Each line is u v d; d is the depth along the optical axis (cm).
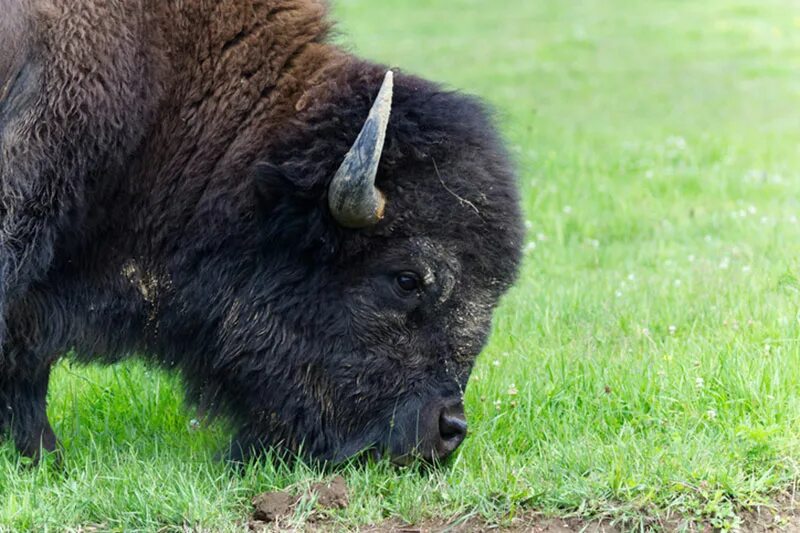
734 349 2528
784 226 3897
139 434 2462
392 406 2139
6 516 1944
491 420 2369
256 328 2178
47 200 2144
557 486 2008
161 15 2238
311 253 2142
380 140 1998
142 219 2244
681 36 9475
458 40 9688
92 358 2339
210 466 2197
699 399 2352
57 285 2241
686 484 1977
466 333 2145
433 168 2116
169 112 2242
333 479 2066
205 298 2219
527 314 3056
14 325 2214
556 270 3641
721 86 7500
